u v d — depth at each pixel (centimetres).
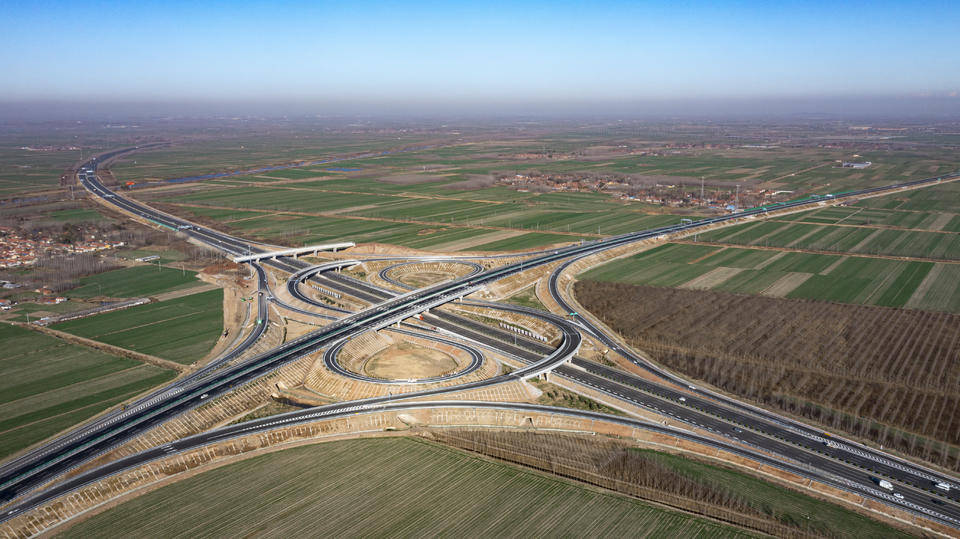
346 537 11062
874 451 13775
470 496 12244
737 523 11631
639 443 14412
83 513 11819
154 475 12862
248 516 11650
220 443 13812
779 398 16212
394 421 15188
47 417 15250
